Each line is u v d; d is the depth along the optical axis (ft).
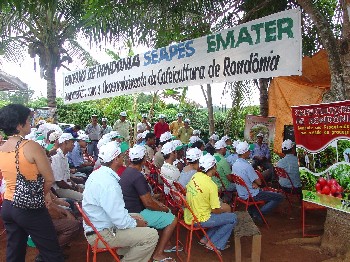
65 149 18.65
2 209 11.14
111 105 66.33
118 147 12.44
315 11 16.17
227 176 20.61
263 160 28.12
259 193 18.90
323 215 20.90
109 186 11.57
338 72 15.43
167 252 15.72
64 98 31.83
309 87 24.82
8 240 11.35
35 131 23.31
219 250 15.35
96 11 17.78
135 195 14.17
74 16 37.42
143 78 23.21
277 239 17.29
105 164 12.28
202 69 18.89
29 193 10.71
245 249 16.21
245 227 14.82
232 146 28.66
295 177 20.90
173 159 18.29
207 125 60.59
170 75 21.07
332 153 13.87
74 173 23.66
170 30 24.49
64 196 17.94
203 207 14.47
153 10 23.13
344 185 13.53
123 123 42.37
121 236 11.92
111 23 25.45
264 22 15.53
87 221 11.21
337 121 13.55
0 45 37.83
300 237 17.33
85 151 33.91
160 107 69.41
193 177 14.76
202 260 15.06
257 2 26.45
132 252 12.10
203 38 18.70
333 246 15.21
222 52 17.63
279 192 21.16
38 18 37.27
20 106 11.24
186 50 19.85
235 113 38.83
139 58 23.43
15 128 11.05
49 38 38.55
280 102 27.50
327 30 15.84
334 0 27.37
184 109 63.16
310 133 14.71
